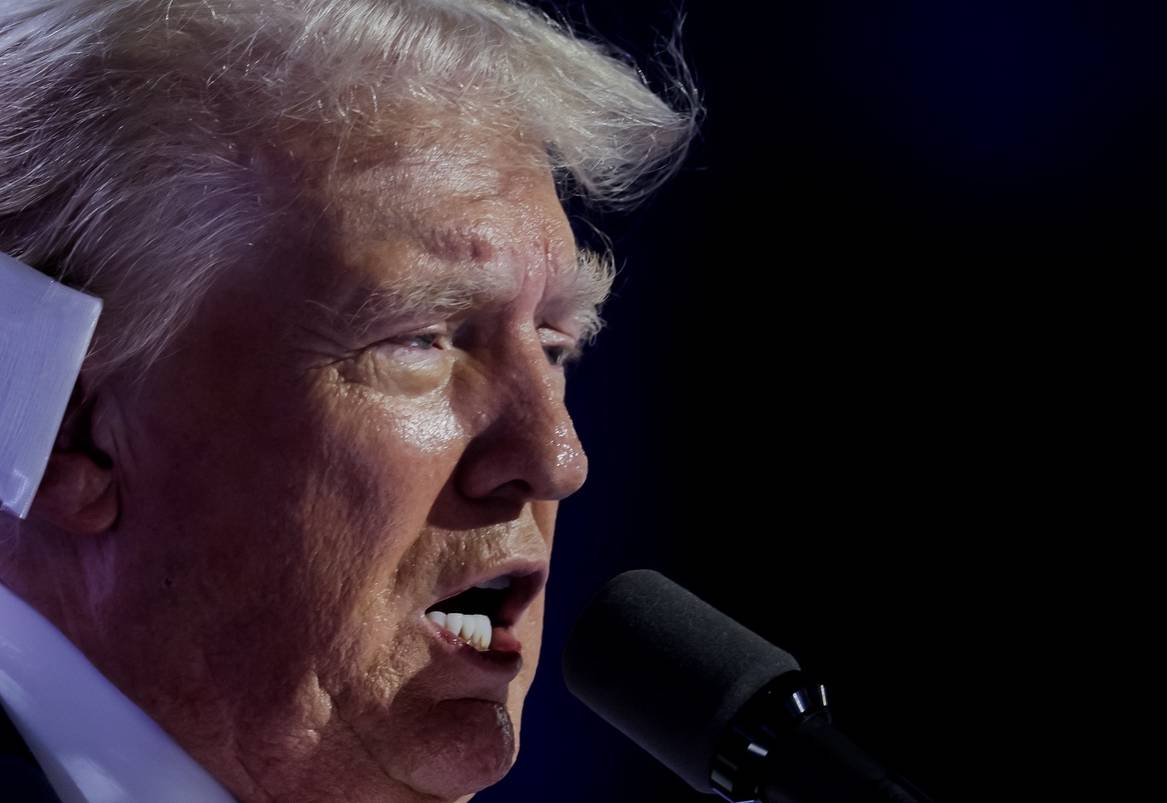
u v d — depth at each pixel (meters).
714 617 3.77
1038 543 8.45
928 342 8.65
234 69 3.43
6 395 3.31
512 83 3.71
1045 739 8.41
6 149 3.41
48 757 3.49
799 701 3.47
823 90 8.62
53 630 3.53
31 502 3.30
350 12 3.52
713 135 8.60
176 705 3.50
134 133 3.39
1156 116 8.02
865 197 8.67
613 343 8.77
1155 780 8.19
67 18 3.46
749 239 8.78
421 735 3.58
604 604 3.89
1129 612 8.27
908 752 8.70
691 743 3.53
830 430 8.84
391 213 3.44
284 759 3.53
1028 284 8.42
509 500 3.65
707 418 8.91
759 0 8.51
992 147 8.39
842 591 8.84
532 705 8.62
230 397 3.39
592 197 4.73
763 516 8.94
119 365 3.41
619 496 8.86
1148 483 8.21
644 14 8.21
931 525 8.70
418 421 3.49
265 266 3.39
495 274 3.54
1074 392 8.37
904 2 8.45
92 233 3.39
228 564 3.43
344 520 3.44
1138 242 8.13
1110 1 8.03
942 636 8.67
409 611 3.56
